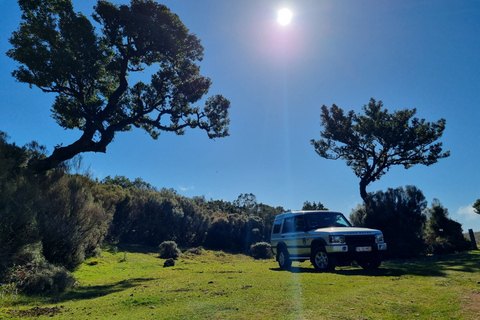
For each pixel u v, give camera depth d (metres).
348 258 8.96
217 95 23.28
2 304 6.84
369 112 24.02
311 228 10.23
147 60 20.77
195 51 20.77
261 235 45.12
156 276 12.07
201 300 5.49
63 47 16.72
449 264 10.16
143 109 20.89
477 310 3.99
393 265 11.03
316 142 27.64
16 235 9.55
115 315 4.96
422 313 4.00
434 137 22.78
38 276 8.62
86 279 11.84
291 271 9.99
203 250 35.75
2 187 9.93
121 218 31.36
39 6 16.95
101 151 18.41
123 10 17.69
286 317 4.07
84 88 18.86
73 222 13.47
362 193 25.03
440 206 19.81
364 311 4.20
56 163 15.70
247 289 6.26
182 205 40.84
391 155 24.08
